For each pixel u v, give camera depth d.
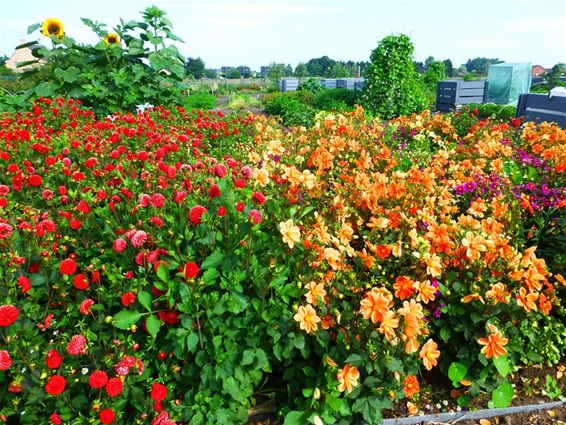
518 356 2.89
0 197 3.07
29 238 2.57
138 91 8.61
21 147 4.32
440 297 2.83
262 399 2.70
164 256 2.46
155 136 4.58
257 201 2.56
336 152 4.84
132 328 2.19
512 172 4.43
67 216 2.80
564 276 3.26
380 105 15.20
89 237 2.86
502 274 2.75
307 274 2.59
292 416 2.38
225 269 2.35
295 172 3.25
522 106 9.73
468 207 3.93
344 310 2.50
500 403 2.71
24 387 2.06
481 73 96.19
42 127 5.41
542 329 3.03
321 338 2.42
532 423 2.68
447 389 2.85
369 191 3.52
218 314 2.29
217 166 2.70
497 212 3.46
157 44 8.83
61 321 2.36
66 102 6.99
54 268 2.53
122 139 4.78
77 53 8.73
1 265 2.37
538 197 3.79
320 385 2.40
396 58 14.82
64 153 4.16
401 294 2.58
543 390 2.87
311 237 2.64
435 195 3.76
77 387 2.15
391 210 3.27
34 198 3.49
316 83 24.16
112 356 2.18
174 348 2.34
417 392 2.52
